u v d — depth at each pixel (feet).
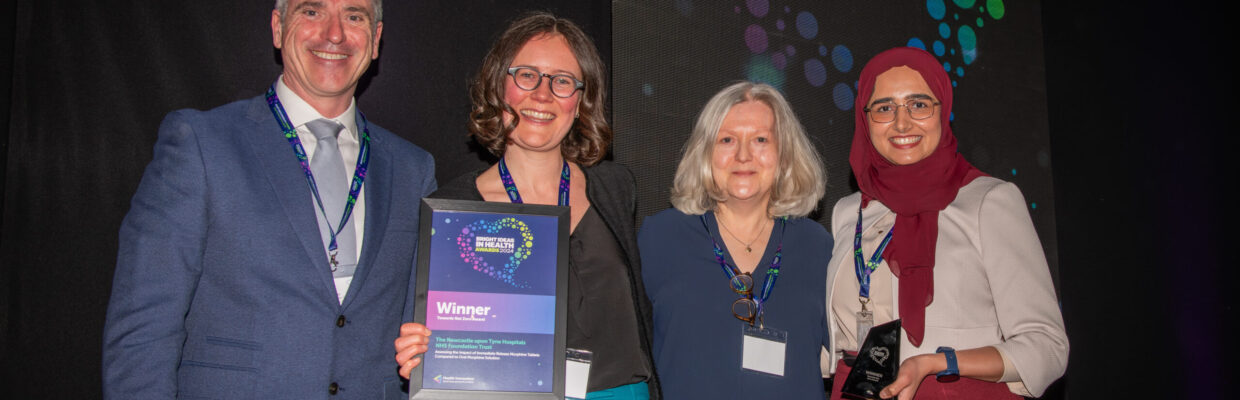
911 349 6.80
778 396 7.08
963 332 6.73
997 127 14.26
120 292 5.80
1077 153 14.65
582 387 6.40
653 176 11.17
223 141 6.30
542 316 6.24
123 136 8.75
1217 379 13.12
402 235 6.94
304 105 6.84
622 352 6.64
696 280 7.45
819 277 7.65
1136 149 14.17
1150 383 13.88
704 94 11.77
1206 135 13.46
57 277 8.45
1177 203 13.71
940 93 7.39
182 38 9.05
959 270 6.80
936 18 14.02
